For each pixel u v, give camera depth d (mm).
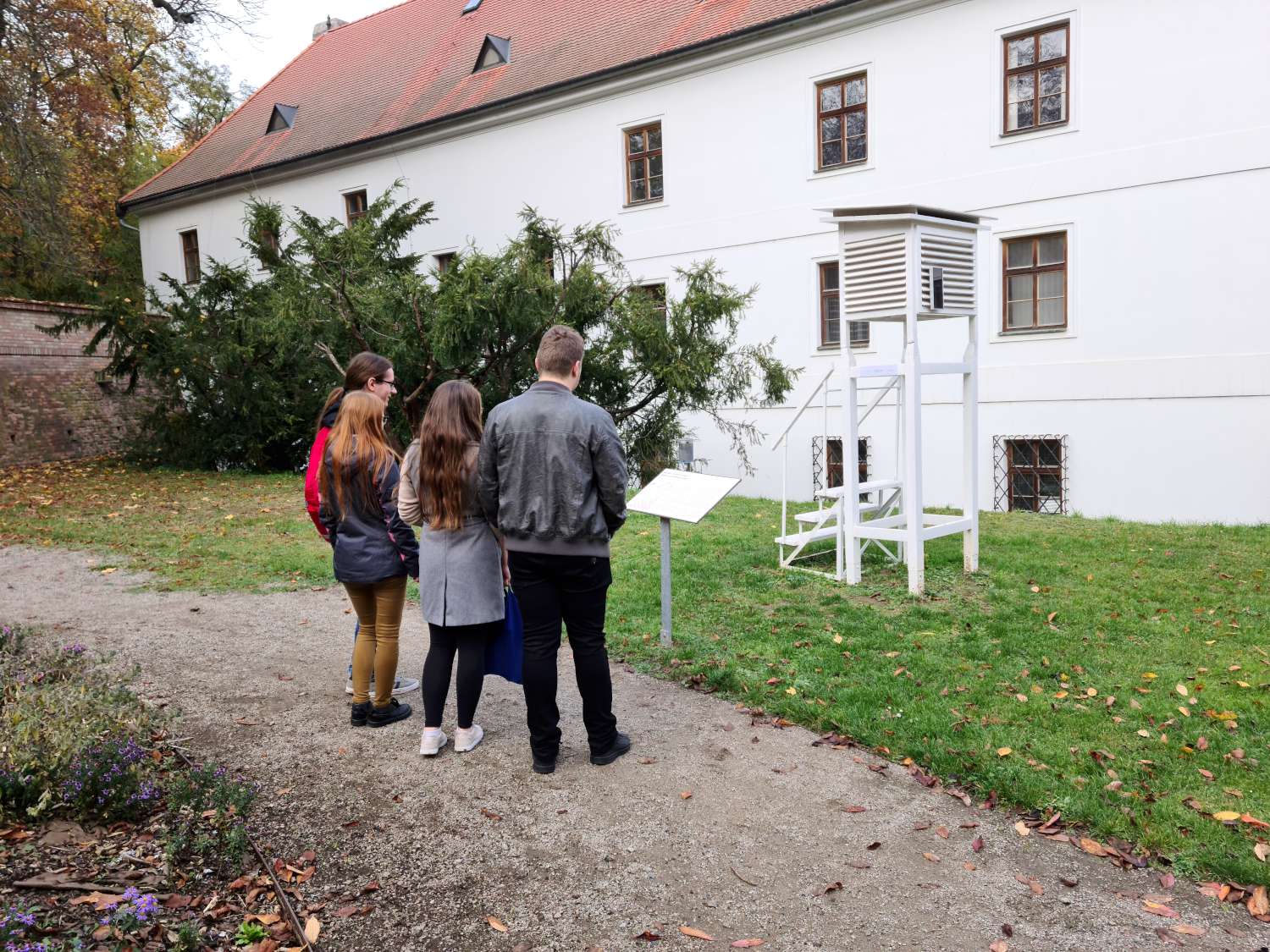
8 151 18297
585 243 12828
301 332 12570
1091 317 12789
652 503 5559
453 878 3088
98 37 19969
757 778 3836
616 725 4277
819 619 6105
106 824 3307
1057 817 3428
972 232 7168
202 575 7754
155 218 27109
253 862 3160
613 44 18688
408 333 12273
